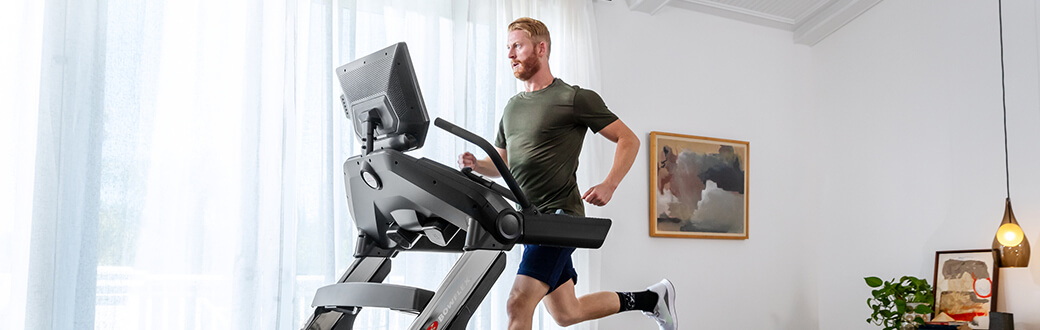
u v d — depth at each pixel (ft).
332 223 10.23
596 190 7.47
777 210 14.64
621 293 10.02
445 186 5.38
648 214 13.28
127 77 9.39
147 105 9.51
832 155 14.85
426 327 5.27
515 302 7.87
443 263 11.10
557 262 8.02
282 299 9.99
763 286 14.26
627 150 7.88
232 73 10.11
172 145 9.68
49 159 8.75
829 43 15.14
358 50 10.89
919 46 13.20
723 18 14.64
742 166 14.26
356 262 6.33
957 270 12.10
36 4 9.11
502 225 5.43
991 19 12.03
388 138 5.62
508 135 8.27
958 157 12.39
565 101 7.95
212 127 9.89
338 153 10.56
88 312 8.84
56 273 8.73
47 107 8.82
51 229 8.69
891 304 12.99
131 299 9.25
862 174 14.16
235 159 10.00
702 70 14.23
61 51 8.95
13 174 8.79
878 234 13.73
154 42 9.62
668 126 13.67
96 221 8.98
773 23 15.01
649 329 13.16
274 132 10.18
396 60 5.37
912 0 13.39
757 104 14.74
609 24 13.39
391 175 5.45
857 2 14.05
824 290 14.74
